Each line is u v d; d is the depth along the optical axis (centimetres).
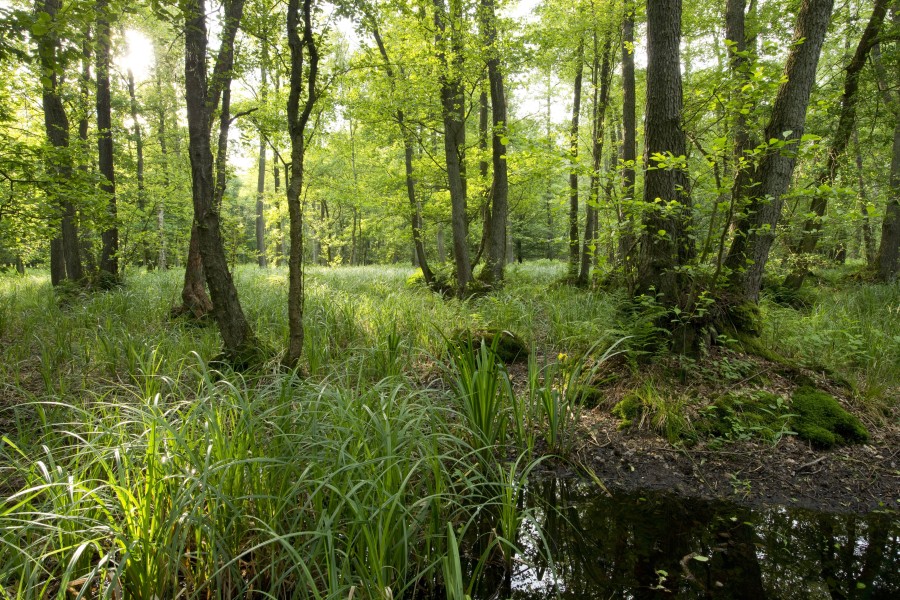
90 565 231
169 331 629
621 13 980
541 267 1761
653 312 482
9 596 189
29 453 301
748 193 565
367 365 497
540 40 937
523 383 513
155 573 226
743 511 333
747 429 405
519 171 1086
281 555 244
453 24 895
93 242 1144
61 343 526
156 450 250
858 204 710
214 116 634
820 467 370
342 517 258
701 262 477
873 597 252
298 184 439
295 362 462
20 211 650
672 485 362
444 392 398
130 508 227
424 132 1154
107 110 998
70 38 383
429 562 265
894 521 317
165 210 1688
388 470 251
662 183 497
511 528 286
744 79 441
